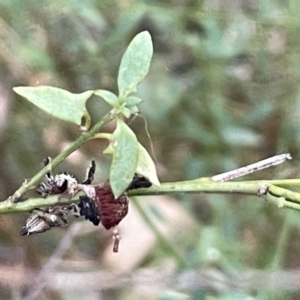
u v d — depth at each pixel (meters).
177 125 0.32
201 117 0.31
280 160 0.13
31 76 0.31
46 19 0.30
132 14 0.29
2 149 0.31
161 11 0.30
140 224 0.30
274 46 0.31
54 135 0.32
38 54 0.29
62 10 0.29
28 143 0.32
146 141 0.32
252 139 0.31
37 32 0.30
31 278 0.26
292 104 0.31
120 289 0.28
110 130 0.30
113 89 0.31
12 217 0.30
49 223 0.13
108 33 0.31
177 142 0.33
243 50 0.31
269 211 0.31
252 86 0.32
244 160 0.32
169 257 0.27
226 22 0.31
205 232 0.28
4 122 0.31
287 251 0.31
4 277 0.25
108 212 0.12
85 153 0.31
